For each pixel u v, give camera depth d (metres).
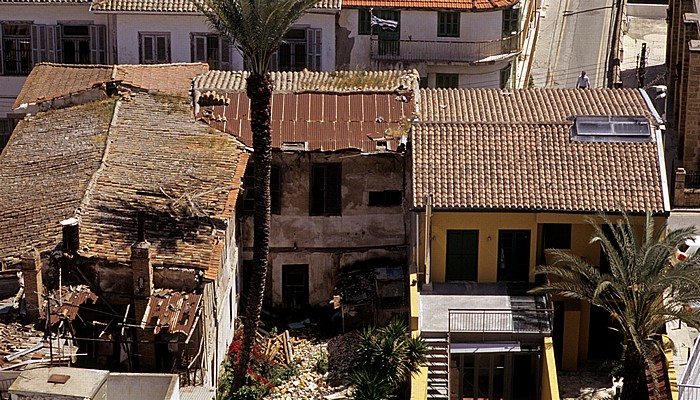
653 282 45.31
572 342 51.41
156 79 57.34
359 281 53.69
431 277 52.00
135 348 43.38
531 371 50.56
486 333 49.12
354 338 52.09
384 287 52.66
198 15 63.84
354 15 67.25
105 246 44.53
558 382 50.91
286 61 65.38
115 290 44.16
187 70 58.88
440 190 51.19
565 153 52.50
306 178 53.75
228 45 64.50
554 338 51.84
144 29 64.44
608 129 53.25
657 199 51.03
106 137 51.75
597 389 50.34
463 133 53.09
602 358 52.56
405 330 48.75
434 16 67.44
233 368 48.56
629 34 87.75
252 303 47.12
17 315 42.12
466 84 68.81
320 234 54.44
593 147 52.69
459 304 50.66
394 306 51.94
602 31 87.25
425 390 47.16
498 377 50.47
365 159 53.56
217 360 47.28
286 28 45.78
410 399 47.22
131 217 46.53
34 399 32.06
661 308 45.81
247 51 46.06
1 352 40.12
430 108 55.16
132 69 58.06
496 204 50.84
